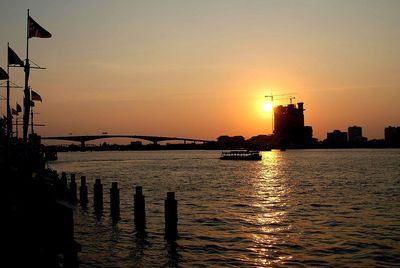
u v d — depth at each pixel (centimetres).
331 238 2794
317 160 17975
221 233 2972
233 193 5666
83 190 4128
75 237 2834
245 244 2648
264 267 2169
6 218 1378
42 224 1383
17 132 8975
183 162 17050
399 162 14900
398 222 3366
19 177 2206
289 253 2433
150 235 2878
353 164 13862
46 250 1341
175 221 2714
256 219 3553
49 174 4369
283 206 4372
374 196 5250
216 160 18912
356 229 3089
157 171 10881
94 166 13625
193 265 2209
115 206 3409
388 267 2166
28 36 4538
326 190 6025
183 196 5288
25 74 4672
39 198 1667
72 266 1384
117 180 7888
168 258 2336
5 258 1273
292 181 7662
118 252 2447
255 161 17425
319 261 2269
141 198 2984
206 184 7088
